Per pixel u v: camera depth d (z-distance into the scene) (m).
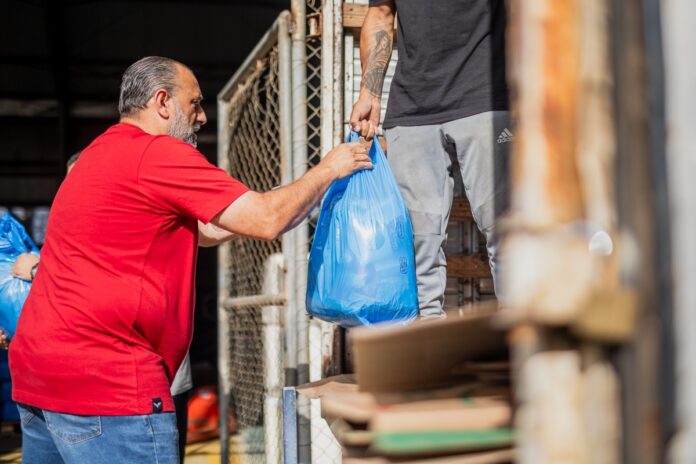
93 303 2.90
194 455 6.92
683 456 1.03
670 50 1.08
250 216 2.89
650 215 1.06
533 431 1.09
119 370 2.88
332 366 4.09
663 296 1.05
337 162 2.98
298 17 4.05
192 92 3.40
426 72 3.13
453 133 3.09
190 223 3.11
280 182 4.07
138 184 2.95
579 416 1.07
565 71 1.10
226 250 5.82
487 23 3.05
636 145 1.07
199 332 14.73
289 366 3.92
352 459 1.60
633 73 1.08
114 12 14.09
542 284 1.06
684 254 1.05
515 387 1.32
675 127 1.07
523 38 1.13
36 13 13.88
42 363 2.91
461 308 4.08
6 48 14.32
